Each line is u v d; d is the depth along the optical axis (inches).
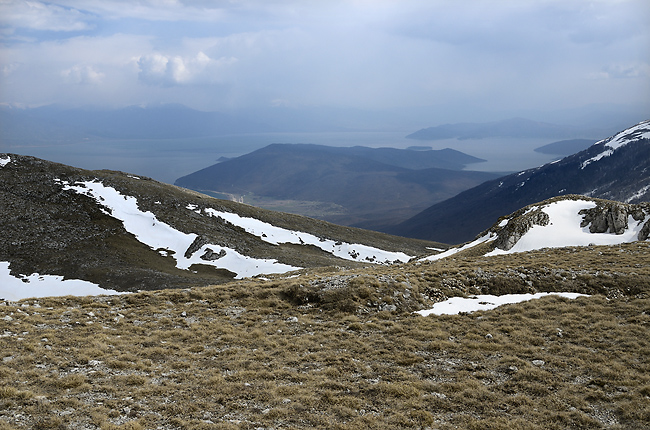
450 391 565.9
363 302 986.1
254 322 908.6
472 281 1170.0
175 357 695.7
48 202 4906.5
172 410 495.2
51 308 928.9
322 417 486.0
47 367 601.3
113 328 833.5
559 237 2815.0
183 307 1006.4
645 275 1087.0
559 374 607.5
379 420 483.2
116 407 495.2
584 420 474.6
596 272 1146.0
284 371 627.5
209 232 5423.2
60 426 435.8
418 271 1275.8
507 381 593.0
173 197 6176.2
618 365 618.2
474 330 821.9
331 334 816.3
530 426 467.2
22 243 3959.2
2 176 5118.1
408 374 623.2
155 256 4411.9
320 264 4872.0
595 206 3088.1
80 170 5994.1
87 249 4148.6
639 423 461.4
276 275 1681.8
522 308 933.2
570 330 790.5
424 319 906.1
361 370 642.8
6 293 3191.4
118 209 5231.3
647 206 2797.7
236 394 550.0
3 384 520.7
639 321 800.9
